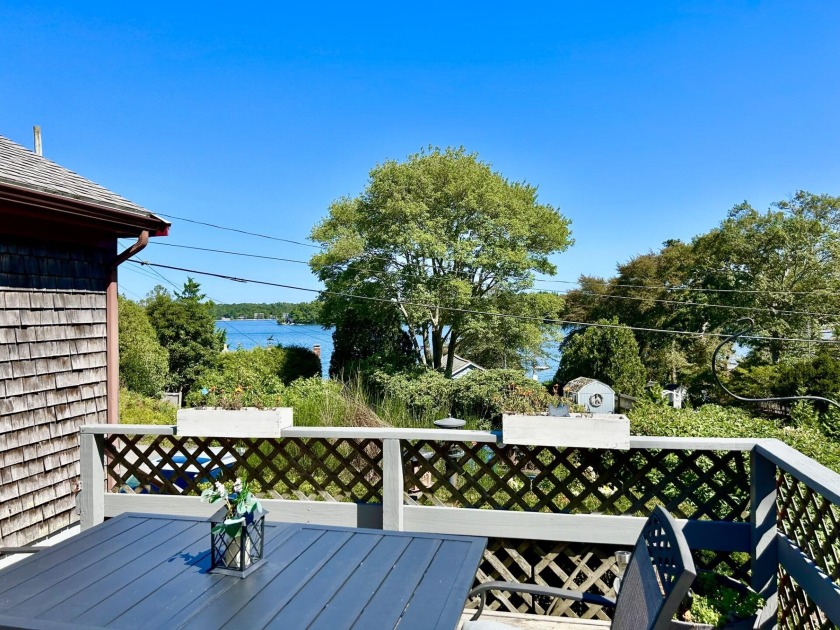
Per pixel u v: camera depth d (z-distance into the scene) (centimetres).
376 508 317
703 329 2509
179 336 2053
